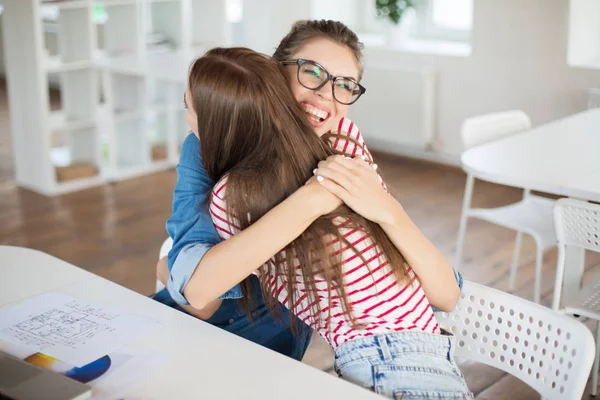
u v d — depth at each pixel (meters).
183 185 1.52
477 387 2.64
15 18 4.56
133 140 5.26
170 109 5.25
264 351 1.36
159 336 1.41
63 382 1.20
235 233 1.44
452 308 1.55
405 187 4.93
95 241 4.00
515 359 1.56
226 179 1.42
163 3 5.35
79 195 4.75
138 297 1.58
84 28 4.77
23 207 4.51
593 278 2.54
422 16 5.74
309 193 1.37
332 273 1.37
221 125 1.40
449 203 4.62
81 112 4.96
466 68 5.15
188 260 1.41
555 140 3.06
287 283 1.44
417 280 1.47
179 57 5.13
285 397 1.21
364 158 1.66
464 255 3.82
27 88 4.63
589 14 4.71
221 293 1.40
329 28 1.56
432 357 1.38
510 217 3.16
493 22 4.95
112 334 1.41
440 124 5.39
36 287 1.63
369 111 5.62
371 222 1.42
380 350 1.36
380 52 5.60
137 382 1.25
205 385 1.24
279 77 1.41
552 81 4.77
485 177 2.63
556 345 1.47
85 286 1.64
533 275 3.55
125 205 4.58
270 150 1.40
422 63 5.38
